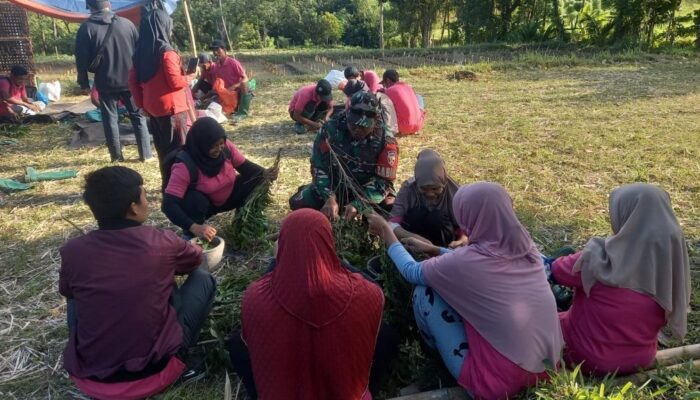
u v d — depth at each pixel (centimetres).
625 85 1273
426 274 312
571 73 1495
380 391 331
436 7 3064
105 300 297
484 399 294
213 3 3784
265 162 760
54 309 425
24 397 336
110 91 757
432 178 390
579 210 579
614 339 305
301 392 274
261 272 418
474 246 300
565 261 320
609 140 817
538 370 290
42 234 557
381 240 389
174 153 499
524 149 795
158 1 659
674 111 992
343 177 436
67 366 306
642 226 293
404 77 1504
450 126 937
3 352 375
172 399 323
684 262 296
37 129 988
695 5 2930
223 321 363
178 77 659
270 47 3972
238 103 1044
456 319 315
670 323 307
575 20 2450
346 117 440
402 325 357
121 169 310
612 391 286
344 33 4294
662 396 301
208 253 421
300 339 263
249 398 327
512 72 1542
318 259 256
